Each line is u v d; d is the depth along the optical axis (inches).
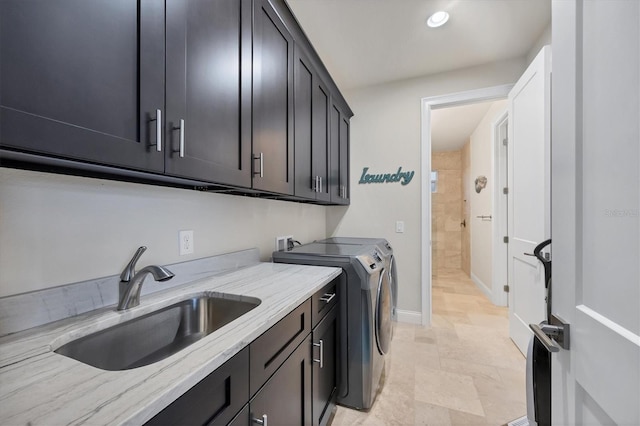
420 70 106.3
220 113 41.7
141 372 22.7
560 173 28.2
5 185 29.6
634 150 18.6
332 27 81.7
